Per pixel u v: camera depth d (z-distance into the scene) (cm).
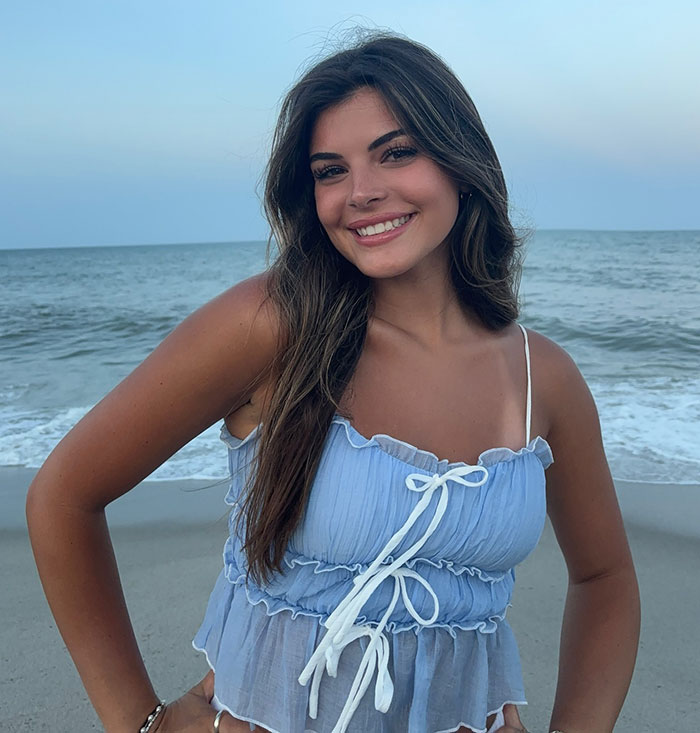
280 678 142
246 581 147
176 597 409
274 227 157
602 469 172
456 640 145
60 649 358
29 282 3391
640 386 952
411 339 154
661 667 345
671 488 573
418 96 140
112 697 137
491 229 165
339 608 136
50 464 136
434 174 144
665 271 2950
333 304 145
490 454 146
